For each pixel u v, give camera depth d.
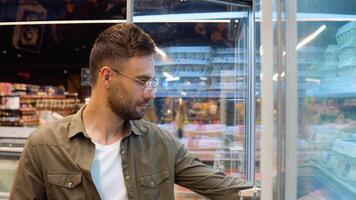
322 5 1.07
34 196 1.29
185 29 2.90
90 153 1.29
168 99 3.08
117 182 1.29
